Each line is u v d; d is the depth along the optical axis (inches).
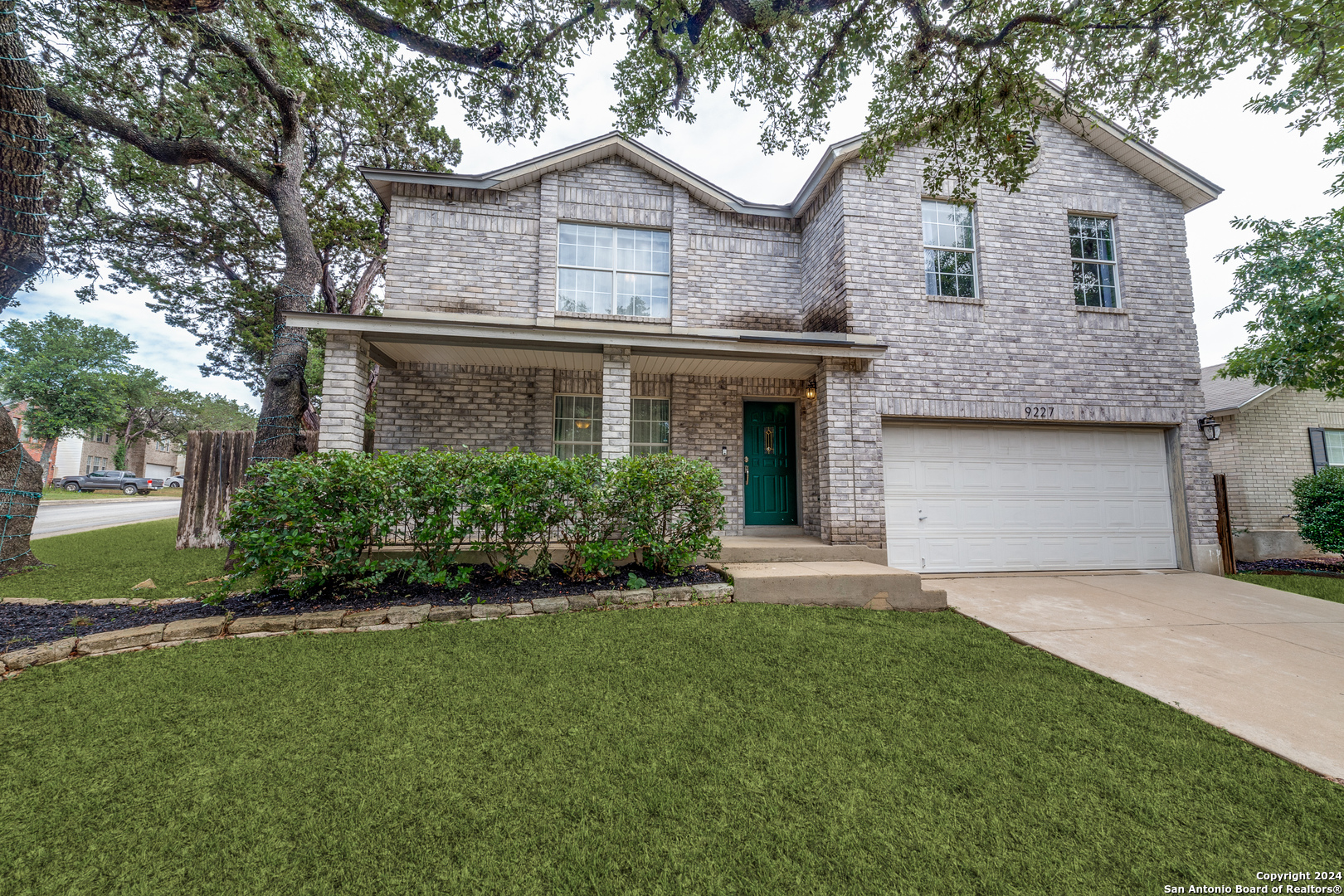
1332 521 367.6
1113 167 366.9
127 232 497.7
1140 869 83.6
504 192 361.4
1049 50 233.8
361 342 285.9
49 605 206.5
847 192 336.8
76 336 1519.4
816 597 235.8
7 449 289.7
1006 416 336.5
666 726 125.0
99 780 102.0
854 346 308.3
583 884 77.9
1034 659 177.6
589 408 368.5
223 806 94.3
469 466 232.5
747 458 380.2
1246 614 237.9
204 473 401.1
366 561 237.9
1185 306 363.9
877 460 321.1
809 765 110.0
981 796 101.0
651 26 236.4
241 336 612.4
